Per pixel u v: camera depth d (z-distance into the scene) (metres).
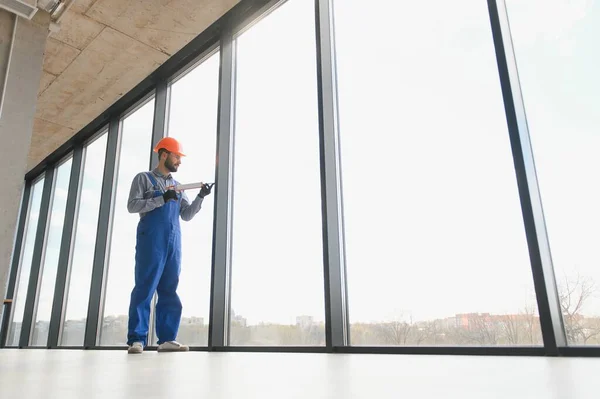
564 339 1.69
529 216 1.80
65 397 0.66
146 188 2.86
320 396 0.64
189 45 4.36
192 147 4.00
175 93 4.61
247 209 3.31
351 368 1.21
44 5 3.53
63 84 5.03
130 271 4.41
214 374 1.08
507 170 1.99
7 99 3.13
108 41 4.37
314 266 2.68
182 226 3.84
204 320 3.31
